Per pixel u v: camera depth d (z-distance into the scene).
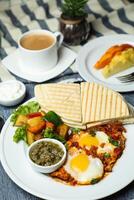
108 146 0.73
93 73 0.96
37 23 1.13
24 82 0.95
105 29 1.12
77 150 0.73
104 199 0.69
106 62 0.96
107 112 0.78
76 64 0.97
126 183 0.68
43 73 0.97
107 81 0.93
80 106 0.80
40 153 0.72
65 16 1.04
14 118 0.80
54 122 0.77
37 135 0.76
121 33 1.10
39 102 0.81
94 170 0.69
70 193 0.67
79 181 0.69
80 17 1.04
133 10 1.17
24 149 0.75
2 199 0.70
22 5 1.21
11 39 1.10
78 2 1.01
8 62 1.00
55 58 0.98
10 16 1.19
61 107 0.80
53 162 0.71
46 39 0.98
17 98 0.87
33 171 0.71
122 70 0.96
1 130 0.80
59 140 0.75
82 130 0.77
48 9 1.22
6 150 0.75
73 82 0.92
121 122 0.79
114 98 0.81
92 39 1.09
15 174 0.71
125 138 0.76
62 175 0.69
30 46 0.96
